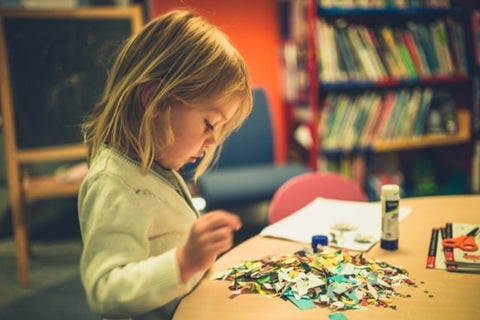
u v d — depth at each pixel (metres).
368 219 1.33
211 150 1.08
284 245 1.17
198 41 0.87
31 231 3.30
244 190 2.59
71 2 3.20
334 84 2.83
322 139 2.90
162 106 0.86
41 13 2.66
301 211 1.41
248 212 3.17
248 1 3.48
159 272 0.75
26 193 2.58
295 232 1.24
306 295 0.87
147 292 0.75
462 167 3.26
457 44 3.08
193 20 0.91
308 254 1.02
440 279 0.94
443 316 0.79
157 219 0.91
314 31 2.74
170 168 0.97
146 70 0.87
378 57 2.90
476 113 3.14
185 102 0.85
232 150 3.01
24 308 2.29
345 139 2.95
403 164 3.41
